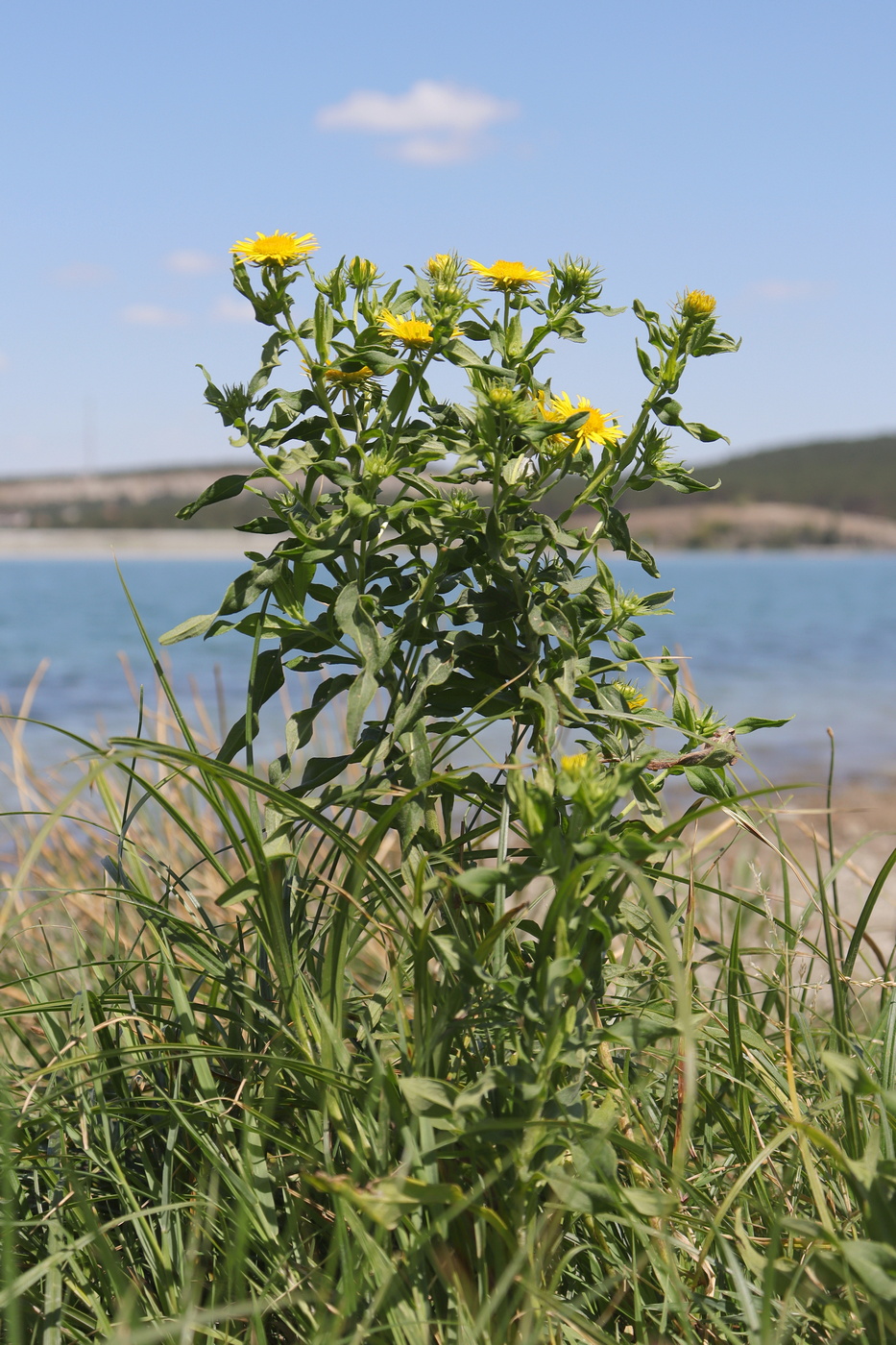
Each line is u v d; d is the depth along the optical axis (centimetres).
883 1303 100
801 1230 103
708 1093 144
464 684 147
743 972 151
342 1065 125
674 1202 110
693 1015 152
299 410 141
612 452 148
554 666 145
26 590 3644
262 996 142
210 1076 133
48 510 12825
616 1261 121
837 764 791
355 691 127
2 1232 111
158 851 284
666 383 145
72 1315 117
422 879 124
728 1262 110
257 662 140
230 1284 106
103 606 2808
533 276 147
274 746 636
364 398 148
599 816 114
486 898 140
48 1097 126
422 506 137
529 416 133
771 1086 146
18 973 199
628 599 149
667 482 147
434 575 139
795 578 5350
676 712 150
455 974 125
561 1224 124
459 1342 105
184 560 8538
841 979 152
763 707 1137
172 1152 131
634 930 139
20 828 336
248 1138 125
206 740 320
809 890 180
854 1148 131
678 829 116
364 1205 105
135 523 12656
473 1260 118
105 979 171
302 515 142
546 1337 112
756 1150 142
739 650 1819
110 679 1327
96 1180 134
